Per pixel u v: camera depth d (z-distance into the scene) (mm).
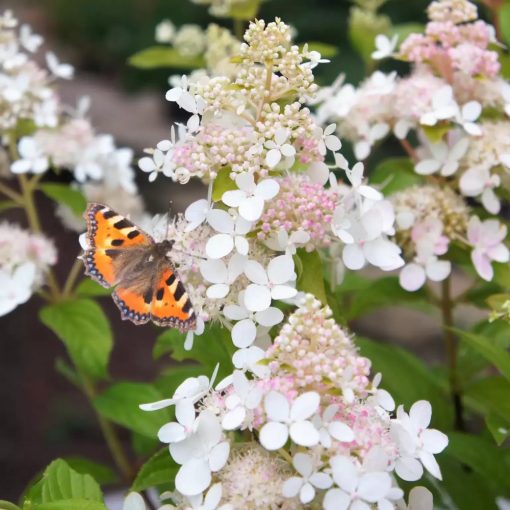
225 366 339
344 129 422
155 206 1231
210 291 286
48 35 1794
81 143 475
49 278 444
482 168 363
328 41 1265
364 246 317
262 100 299
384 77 399
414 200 372
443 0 393
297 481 243
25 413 1050
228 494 262
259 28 295
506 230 365
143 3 1723
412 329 1049
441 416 383
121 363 1095
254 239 302
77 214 479
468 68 373
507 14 465
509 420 371
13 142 472
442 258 381
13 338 1164
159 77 1550
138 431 389
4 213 1230
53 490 298
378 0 534
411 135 757
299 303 280
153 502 441
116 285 293
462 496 373
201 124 305
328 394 261
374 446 248
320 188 297
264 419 252
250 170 288
